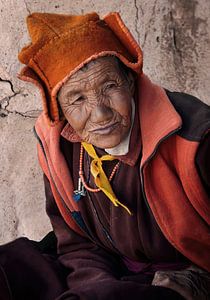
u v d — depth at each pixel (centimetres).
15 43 267
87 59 157
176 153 168
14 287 180
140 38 260
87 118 163
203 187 167
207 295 175
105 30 162
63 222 201
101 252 195
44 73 164
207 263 182
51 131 187
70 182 188
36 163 271
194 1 249
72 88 160
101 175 178
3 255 184
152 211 173
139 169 173
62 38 159
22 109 271
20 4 264
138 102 173
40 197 271
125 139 171
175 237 175
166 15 254
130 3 258
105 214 184
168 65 258
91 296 160
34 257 186
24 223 271
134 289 164
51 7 264
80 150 185
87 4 262
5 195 271
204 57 253
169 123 165
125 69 166
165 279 171
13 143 271
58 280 182
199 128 163
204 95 255
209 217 171
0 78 271
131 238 181
